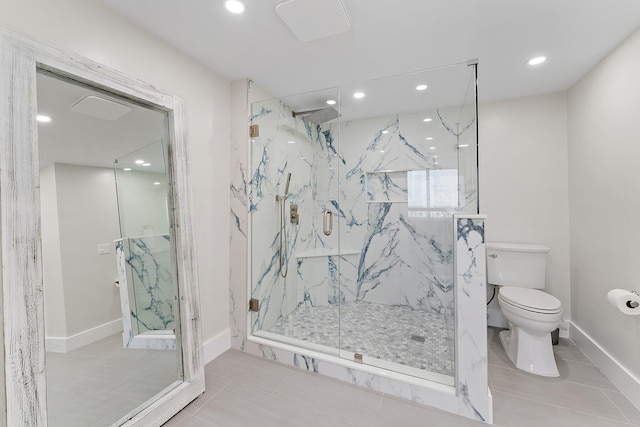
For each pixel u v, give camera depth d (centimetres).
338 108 240
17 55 99
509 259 225
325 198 285
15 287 97
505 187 244
